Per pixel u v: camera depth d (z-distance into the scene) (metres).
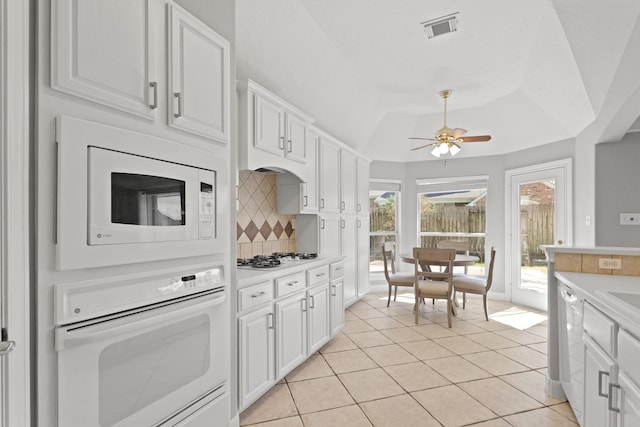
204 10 1.65
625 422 1.14
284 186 3.32
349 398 2.21
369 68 3.42
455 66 3.38
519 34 2.80
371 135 4.99
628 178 3.35
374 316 4.08
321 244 3.60
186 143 1.40
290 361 2.44
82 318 1.01
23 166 0.89
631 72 2.31
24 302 0.88
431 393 2.26
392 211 5.71
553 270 2.19
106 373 1.07
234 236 1.92
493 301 4.89
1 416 0.84
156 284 1.24
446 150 3.87
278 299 2.33
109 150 1.07
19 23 0.88
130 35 1.16
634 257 1.93
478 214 5.28
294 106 3.08
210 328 1.50
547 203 4.37
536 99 3.89
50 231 0.94
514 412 2.03
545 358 2.84
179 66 1.35
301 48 2.82
